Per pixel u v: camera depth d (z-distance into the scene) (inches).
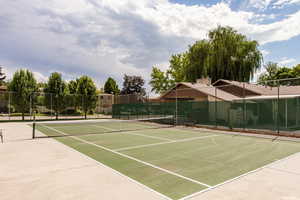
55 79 1054.4
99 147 318.7
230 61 1149.1
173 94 1050.7
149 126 700.0
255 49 1155.3
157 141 381.4
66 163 221.3
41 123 765.3
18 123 796.0
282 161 235.6
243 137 439.5
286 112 605.3
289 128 573.3
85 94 1141.1
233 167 211.9
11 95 904.3
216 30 1208.8
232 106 688.4
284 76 1689.2
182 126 690.2
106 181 167.2
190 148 314.2
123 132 528.7
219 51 1146.7
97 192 144.3
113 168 205.8
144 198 134.8
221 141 383.2
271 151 292.8
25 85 939.3
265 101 688.4
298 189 151.3
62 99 1058.1
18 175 180.5
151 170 200.1
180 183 164.2
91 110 1190.3
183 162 231.1
